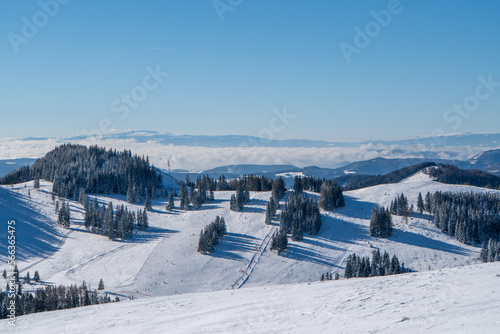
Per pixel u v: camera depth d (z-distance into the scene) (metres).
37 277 112.62
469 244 154.75
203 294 41.34
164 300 40.09
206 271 125.19
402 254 142.00
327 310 27.14
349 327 22.39
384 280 36.53
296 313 27.62
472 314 20.92
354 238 155.88
